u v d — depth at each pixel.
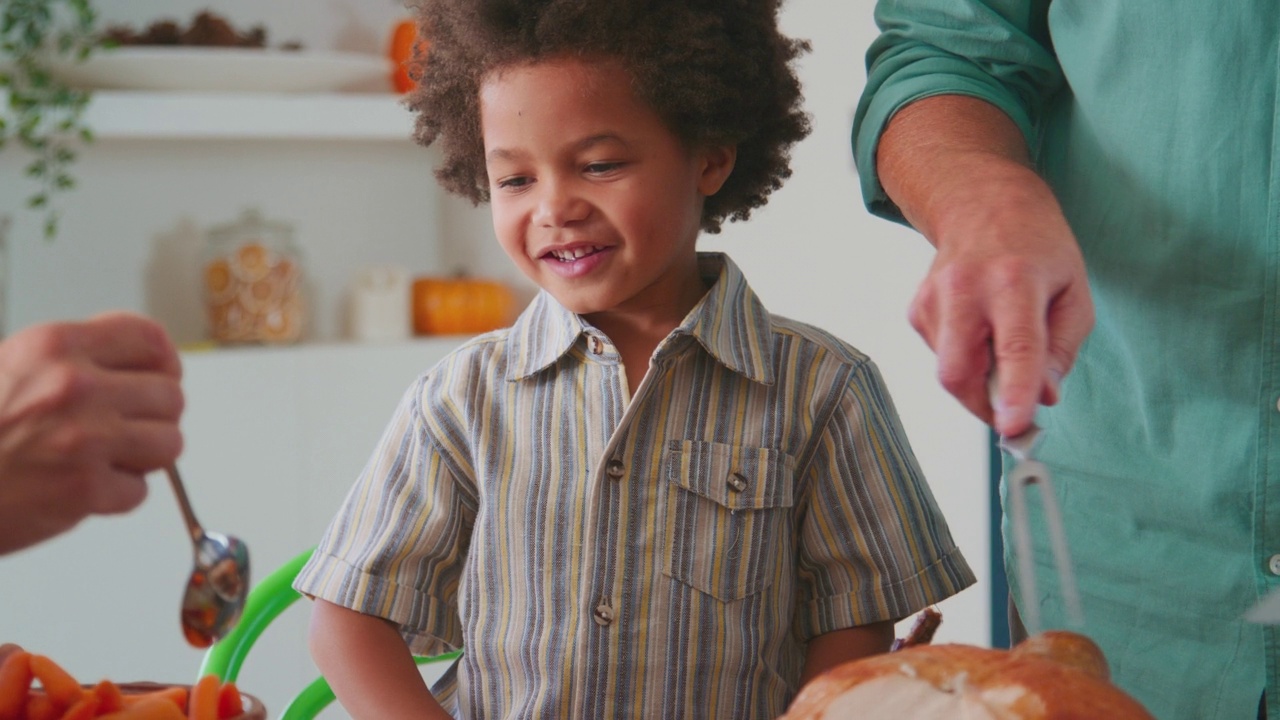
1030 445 0.60
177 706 0.65
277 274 2.70
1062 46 0.90
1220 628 0.88
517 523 0.96
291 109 2.64
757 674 0.94
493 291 2.89
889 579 0.97
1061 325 0.64
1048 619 0.97
